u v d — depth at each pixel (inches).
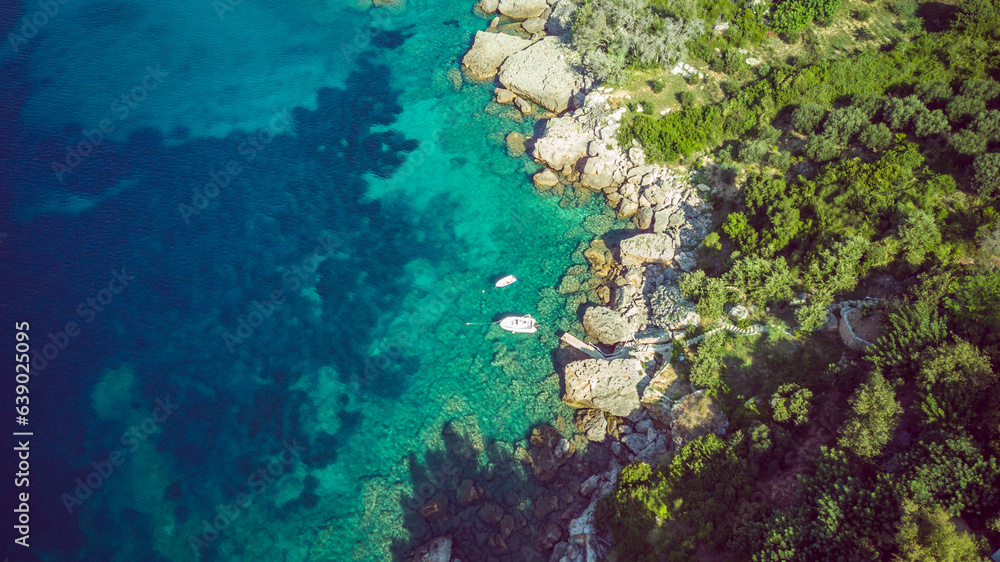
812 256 1971.0
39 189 2501.2
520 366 2057.1
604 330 2064.5
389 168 2655.0
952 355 1462.8
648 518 1588.3
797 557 1343.5
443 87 2972.4
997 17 2463.1
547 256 2348.7
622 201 2432.3
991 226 1838.1
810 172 2263.8
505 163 2650.1
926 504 1285.7
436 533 1729.8
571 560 1624.0
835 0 2632.9
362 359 2101.4
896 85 2377.0
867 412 1482.5
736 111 2486.5
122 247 2356.1
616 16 2753.4
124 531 1743.4
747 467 1594.5
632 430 1881.2
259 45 3171.8
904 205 1940.2
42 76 2928.2
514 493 1793.8
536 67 2812.5
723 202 2295.8
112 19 3248.0
